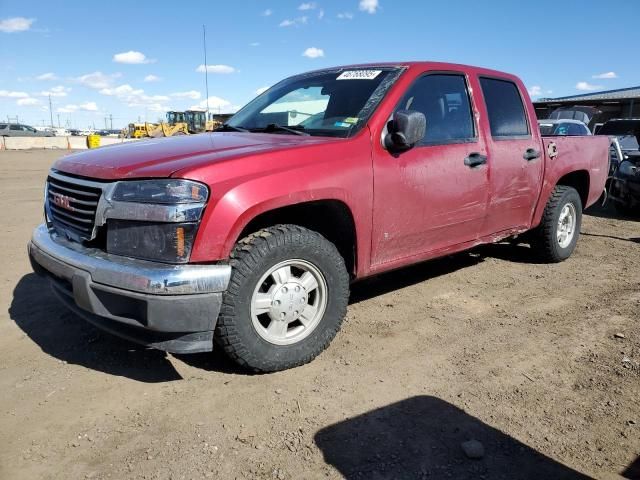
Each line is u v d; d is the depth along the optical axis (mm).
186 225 2689
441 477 2326
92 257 2855
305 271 3262
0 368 3273
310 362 3350
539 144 4992
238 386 3064
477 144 4262
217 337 2986
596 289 4844
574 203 5688
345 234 3539
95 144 36938
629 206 8938
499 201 4562
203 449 2502
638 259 5965
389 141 3553
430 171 3826
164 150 3186
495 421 2738
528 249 5879
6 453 2477
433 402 2910
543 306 4395
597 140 5984
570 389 3057
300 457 2449
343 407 2852
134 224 2766
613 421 2740
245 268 2906
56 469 2369
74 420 2734
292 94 4352
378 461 2426
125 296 2693
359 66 4277
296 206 3285
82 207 3023
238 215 2797
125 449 2504
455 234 4234
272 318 3133
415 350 3549
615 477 2330
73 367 3291
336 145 3330
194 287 2676
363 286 4898
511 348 3592
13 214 8641
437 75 4098
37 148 41938
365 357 3438
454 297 4605
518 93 4922
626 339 3730
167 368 3275
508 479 2316
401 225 3717
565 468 2387
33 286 4785
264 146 3211
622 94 38781
